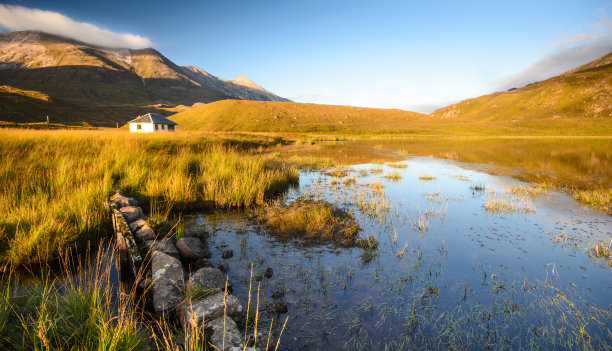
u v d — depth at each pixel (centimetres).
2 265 448
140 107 17075
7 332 272
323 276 486
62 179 785
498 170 1744
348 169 1791
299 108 10581
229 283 453
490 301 420
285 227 711
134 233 559
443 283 468
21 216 545
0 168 802
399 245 623
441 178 1470
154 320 350
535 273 502
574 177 1476
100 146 1302
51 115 11156
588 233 695
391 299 423
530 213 862
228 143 2338
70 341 279
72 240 532
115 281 443
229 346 281
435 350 327
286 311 391
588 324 371
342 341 337
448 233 696
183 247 536
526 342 341
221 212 851
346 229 697
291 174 1345
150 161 1160
